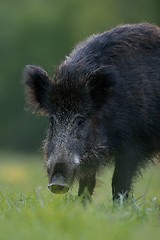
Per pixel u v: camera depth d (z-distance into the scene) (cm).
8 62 13925
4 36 14112
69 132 3077
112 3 14850
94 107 3136
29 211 2541
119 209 2602
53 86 3139
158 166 3762
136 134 3238
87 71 3136
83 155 3067
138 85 3219
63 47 14412
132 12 14600
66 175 2928
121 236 2153
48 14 14650
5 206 2867
